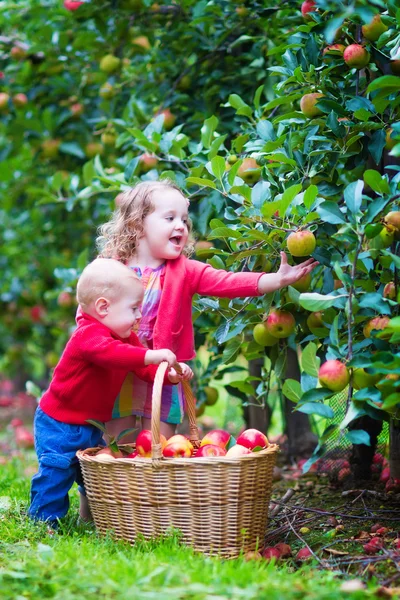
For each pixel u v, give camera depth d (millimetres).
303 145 3596
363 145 3525
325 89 3502
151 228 3525
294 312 3416
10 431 7188
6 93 5949
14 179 6918
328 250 3369
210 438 3336
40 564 2727
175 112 5250
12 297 8102
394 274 3092
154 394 2971
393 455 3961
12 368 9375
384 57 3398
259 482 3037
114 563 2729
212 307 3664
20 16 5930
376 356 2695
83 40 5465
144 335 3561
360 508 3715
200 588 2475
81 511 3605
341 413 4031
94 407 3404
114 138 5336
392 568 2852
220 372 4625
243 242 3533
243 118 4246
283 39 4449
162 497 2980
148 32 5441
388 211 3051
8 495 4043
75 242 7312
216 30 4988
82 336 3262
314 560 2947
